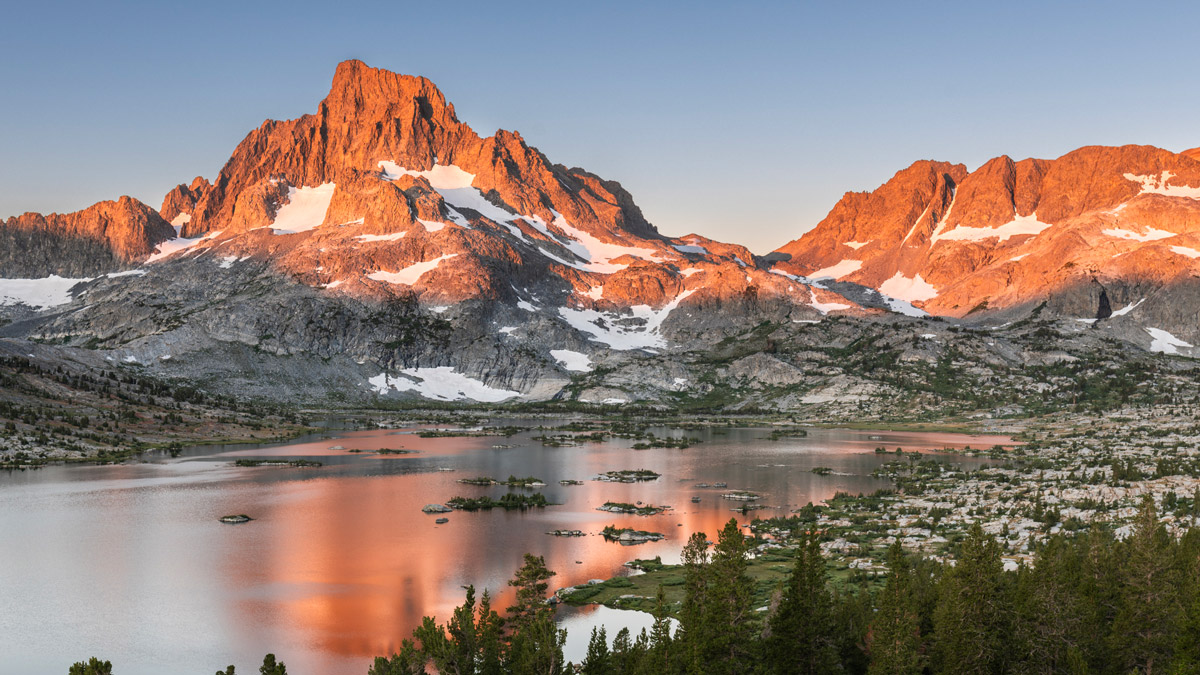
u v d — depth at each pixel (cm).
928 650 10056
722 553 10488
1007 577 11225
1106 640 9800
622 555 16050
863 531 17612
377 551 16375
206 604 13212
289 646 11519
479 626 9812
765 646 9850
